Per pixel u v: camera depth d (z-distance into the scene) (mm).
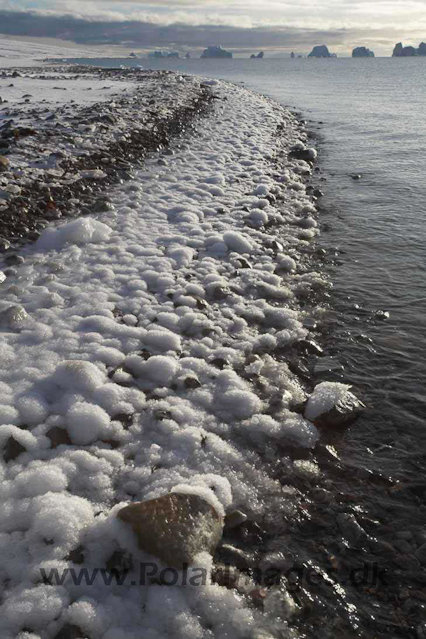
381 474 3326
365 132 17703
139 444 3354
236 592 2477
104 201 8031
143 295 5348
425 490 3209
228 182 10234
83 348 4258
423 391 4160
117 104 16875
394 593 2561
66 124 12523
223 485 3023
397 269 6559
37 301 4984
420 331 5082
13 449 3080
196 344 4598
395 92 34469
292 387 4180
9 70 35688
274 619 2375
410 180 11172
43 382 3742
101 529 2572
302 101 28328
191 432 3439
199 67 88250
